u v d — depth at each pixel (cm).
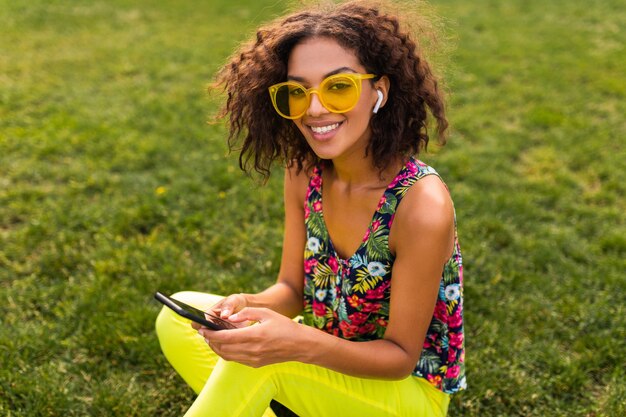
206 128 507
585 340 278
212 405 172
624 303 303
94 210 372
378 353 170
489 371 258
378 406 181
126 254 328
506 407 246
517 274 324
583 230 372
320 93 158
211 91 208
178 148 466
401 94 167
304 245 206
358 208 176
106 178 413
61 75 621
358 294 181
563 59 711
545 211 393
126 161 441
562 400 248
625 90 607
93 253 331
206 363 206
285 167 200
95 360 261
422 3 186
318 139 164
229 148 200
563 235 361
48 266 322
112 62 667
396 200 169
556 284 320
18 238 343
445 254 168
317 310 197
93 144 465
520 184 429
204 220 366
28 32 759
